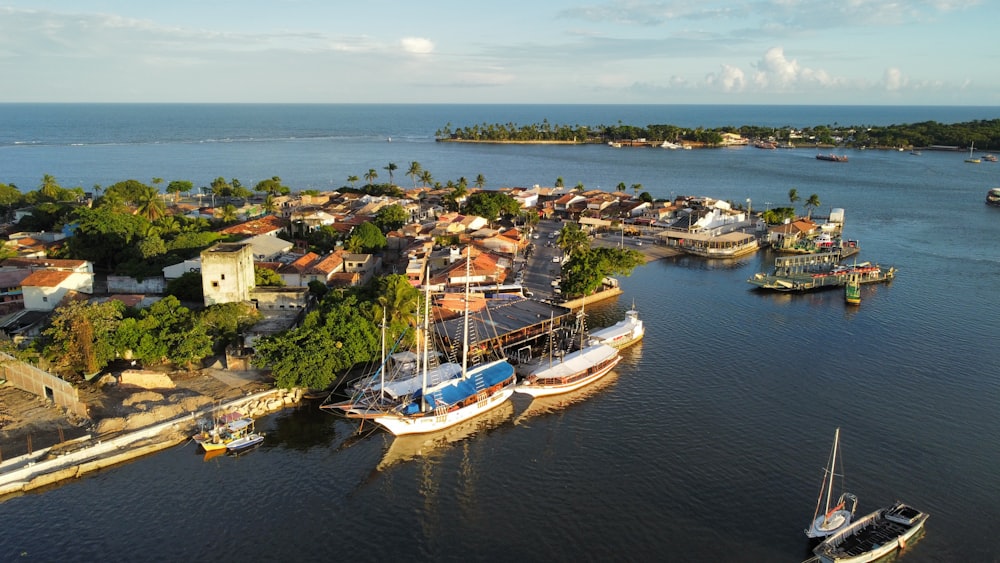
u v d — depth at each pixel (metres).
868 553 64.62
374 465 82.88
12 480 75.12
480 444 88.56
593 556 66.12
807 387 104.81
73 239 161.88
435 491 77.44
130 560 64.81
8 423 86.38
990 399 100.19
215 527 69.94
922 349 121.62
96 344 99.56
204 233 167.25
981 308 148.12
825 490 76.81
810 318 141.38
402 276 119.25
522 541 68.44
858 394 102.19
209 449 83.81
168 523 70.38
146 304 124.81
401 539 68.75
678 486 77.75
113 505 73.12
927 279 175.62
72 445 81.69
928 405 98.25
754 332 132.00
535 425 93.75
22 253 158.00
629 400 101.06
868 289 166.25
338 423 92.75
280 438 88.50
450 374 99.81
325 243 185.88
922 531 69.81
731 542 68.06
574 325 133.50
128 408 91.00
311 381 95.56
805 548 67.12
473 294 140.00
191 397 94.38
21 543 66.75
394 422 88.12
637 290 165.50
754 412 96.31
